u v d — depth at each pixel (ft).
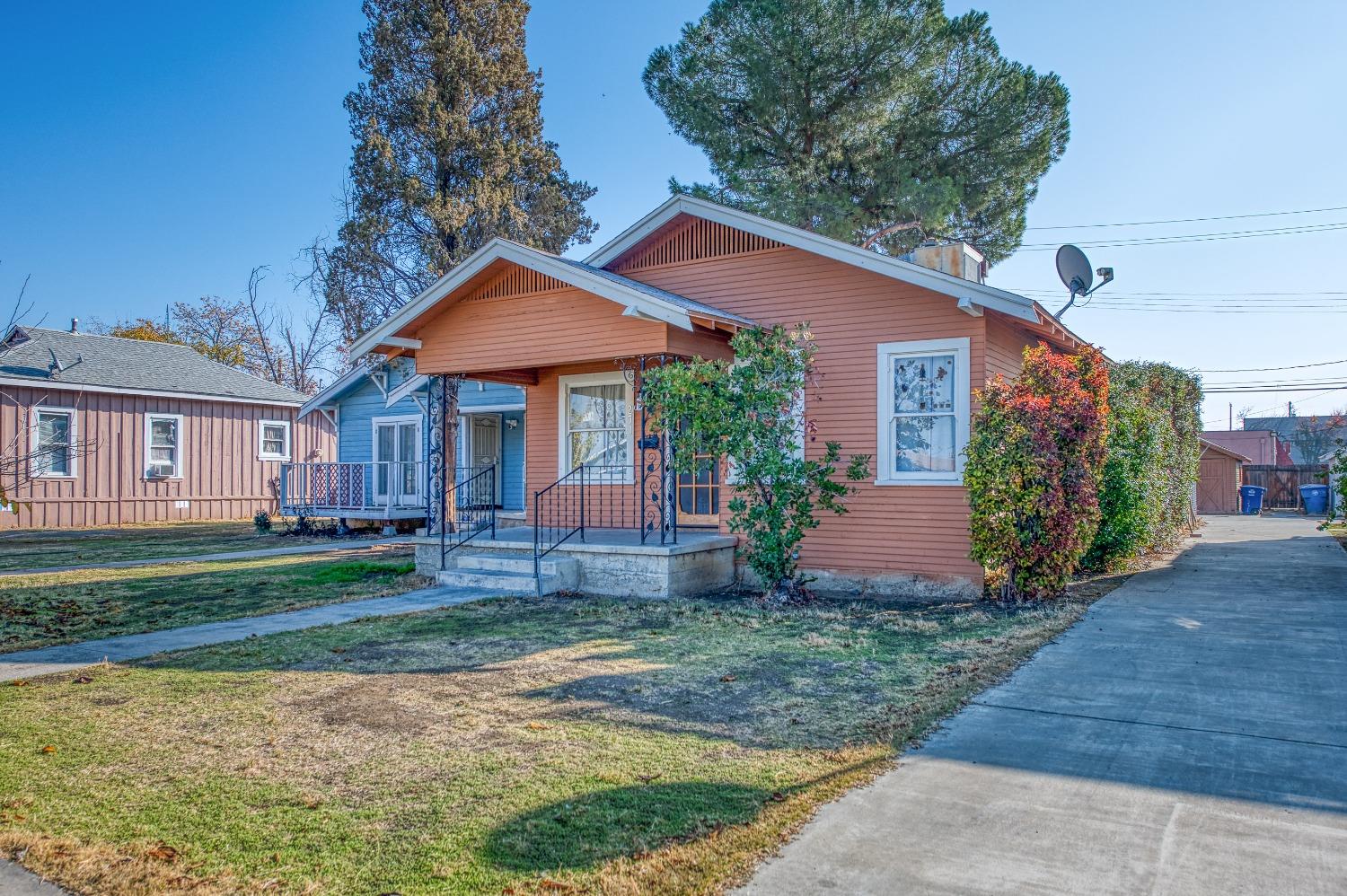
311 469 72.64
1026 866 11.12
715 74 71.00
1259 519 88.79
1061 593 32.68
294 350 147.54
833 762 14.97
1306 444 149.38
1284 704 18.24
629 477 43.98
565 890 10.68
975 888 10.57
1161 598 32.17
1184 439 58.85
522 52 106.42
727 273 39.40
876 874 10.97
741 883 10.76
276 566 46.01
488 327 39.83
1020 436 30.53
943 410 34.60
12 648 24.99
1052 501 30.78
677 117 72.79
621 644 25.22
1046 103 69.15
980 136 68.90
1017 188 71.46
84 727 17.42
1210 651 23.22
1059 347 43.19
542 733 16.72
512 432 66.64
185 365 93.25
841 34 65.92
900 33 65.62
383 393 73.56
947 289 33.12
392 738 16.55
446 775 14.57
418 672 21.91
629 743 16.08
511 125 105.09
